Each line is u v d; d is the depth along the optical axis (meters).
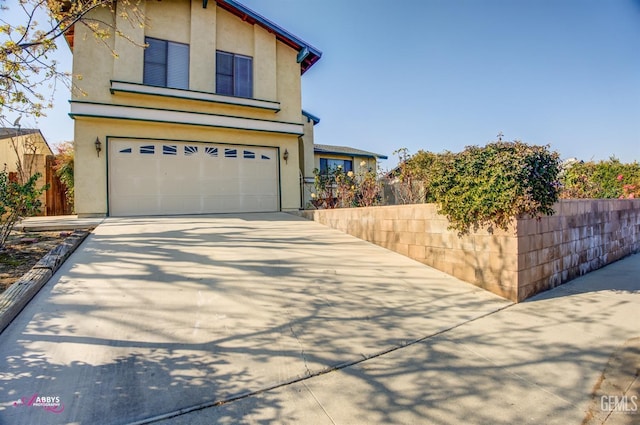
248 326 3.19
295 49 12.41
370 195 9.32
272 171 11.80
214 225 7.90
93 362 2.46
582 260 5.73
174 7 10.38
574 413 2.17
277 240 6.62
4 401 2.03
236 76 11.33
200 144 10.66
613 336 3.28
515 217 4.24
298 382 2.42
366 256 5.88
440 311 3.83
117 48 9.48
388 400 2.25
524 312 3.88
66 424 1.90
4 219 5.16
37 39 4.89
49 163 12.08
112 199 9.48
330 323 3.38
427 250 5.51
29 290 3.35
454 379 2.51
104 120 9.40
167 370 2.44
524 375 2.59
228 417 2.03
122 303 3.43
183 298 3.66
